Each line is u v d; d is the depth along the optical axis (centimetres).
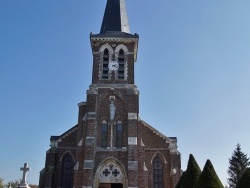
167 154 3325
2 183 5216
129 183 2872
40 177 3222
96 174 2950
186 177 2578
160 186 3216
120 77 3362
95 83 3319
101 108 3222
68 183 3228
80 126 3278
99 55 3441
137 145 3044
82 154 3025
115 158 3008
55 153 3297
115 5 3838
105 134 3133
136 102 3212
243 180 1977
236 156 6700
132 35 3497
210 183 2178
